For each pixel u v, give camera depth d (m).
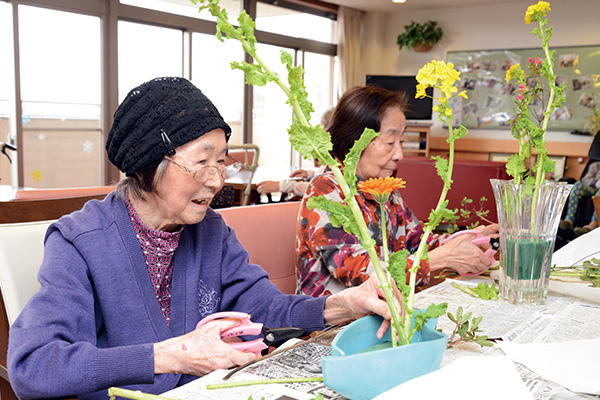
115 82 6.21
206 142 1.03
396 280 0.77
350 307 1.05
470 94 9.03
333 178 1.57
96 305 1.09
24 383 0.88
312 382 0.83
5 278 1.15
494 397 0.68
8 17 5.43
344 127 1.61
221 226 1.27
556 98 1.27
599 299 1.25
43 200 1.50
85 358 0.89
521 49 8.62
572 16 8.25
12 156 5.60
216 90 7.38
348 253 1.47
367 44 9.60
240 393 0.79
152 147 1.01
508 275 1.28
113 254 1.07
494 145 8.92
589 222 4.89
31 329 0.92
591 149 5.71
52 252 1.04
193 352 0.91
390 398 0.67
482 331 0.99
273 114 8.34
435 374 0.72
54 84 5.84
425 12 9.26
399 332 0.78
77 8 5.78
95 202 1.13
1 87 5.53
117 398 1.04
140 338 1.08
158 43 6.67
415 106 9.06
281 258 1.71
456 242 1.48
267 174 4.34
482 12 8.84
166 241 1.11
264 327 1.05
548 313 1.20
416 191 4.53
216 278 1.23
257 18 7.85
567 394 0.77
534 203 1.22
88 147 6.22
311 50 8.68
